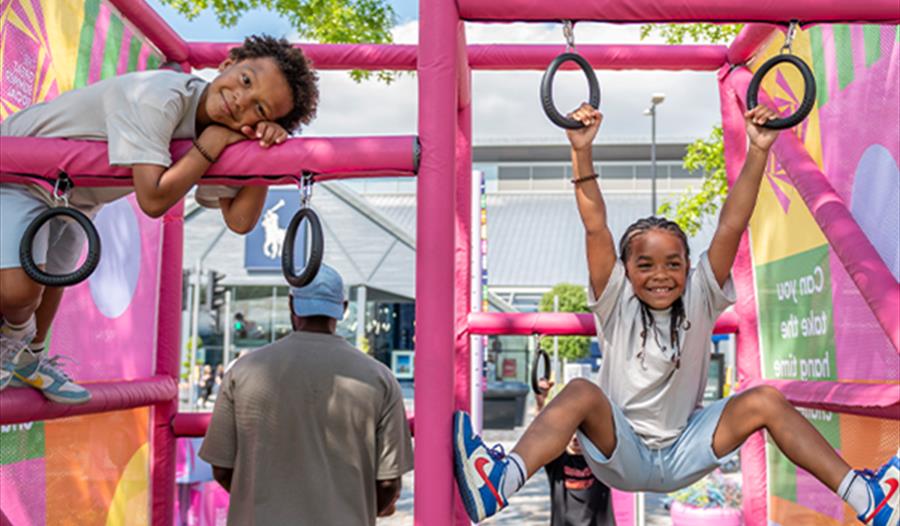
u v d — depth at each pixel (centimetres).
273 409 286
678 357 275
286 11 794
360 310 2322
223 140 226
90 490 334
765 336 408
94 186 229
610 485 285
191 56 408
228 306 2180
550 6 243
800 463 261
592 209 272
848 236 295
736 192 273
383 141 231
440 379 230
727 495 779
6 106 280
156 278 405
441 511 227
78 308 334
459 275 405
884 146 302
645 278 276
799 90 375
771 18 245
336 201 2366
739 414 271
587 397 265
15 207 227
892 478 237
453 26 241
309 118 246
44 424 304
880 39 308
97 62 345
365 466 292
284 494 282
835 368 339
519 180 4625
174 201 221
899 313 262
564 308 2573
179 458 597
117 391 335
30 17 295
